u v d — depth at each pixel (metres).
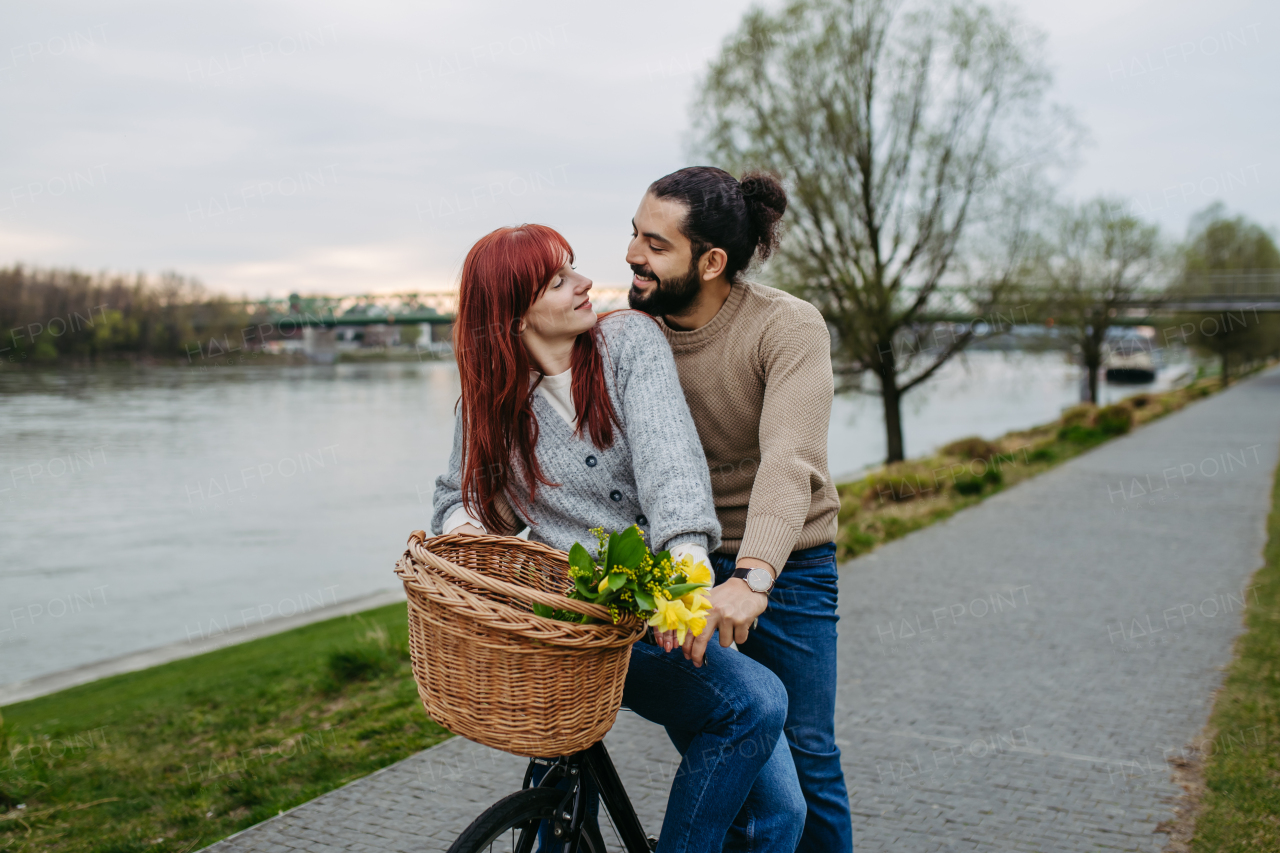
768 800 1.81
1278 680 4.52
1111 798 3.21
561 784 1.79
